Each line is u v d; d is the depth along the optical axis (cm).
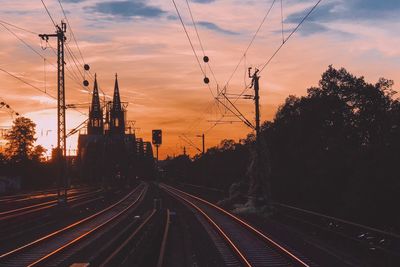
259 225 3453
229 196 5756
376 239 2419
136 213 5138
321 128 4588
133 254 2250
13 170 12100
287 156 4744
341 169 3978
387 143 3656
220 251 2383
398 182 3206
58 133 4456
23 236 2914
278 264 1959
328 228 2809
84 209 5594
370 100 4547
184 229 3500
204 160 9194
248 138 6112
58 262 2088
